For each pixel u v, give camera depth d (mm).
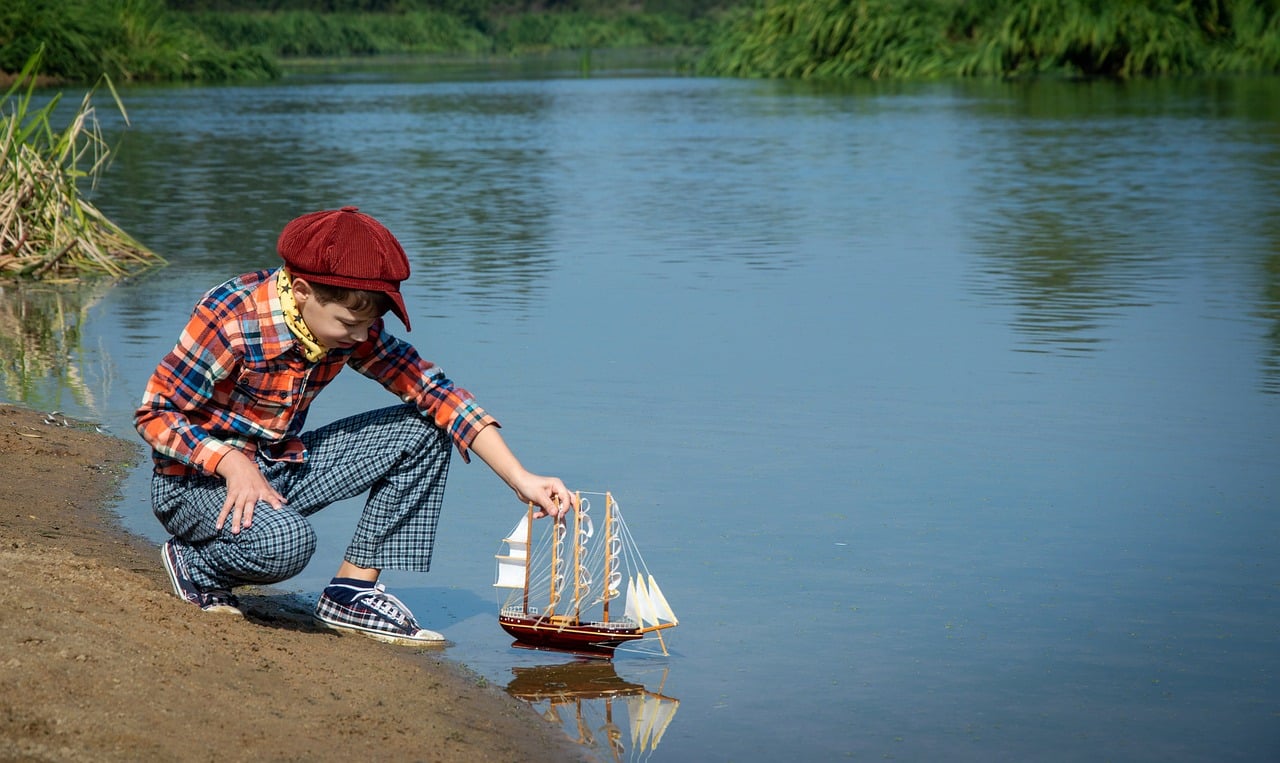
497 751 3113
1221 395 6570
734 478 5312
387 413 3988
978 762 3098
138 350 7734
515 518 4938
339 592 3949
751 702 3426
